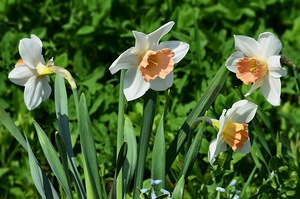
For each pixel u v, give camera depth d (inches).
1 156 193.3
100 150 181.5
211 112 174.7
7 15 227.8
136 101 195.9
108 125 193.5
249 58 127.6
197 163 167.0
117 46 216.4
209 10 242.2
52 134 187.3
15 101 191.3
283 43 233.1
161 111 191.2
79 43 221.0
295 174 151.8
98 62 221.9
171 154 136.2
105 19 220.2
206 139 182.9
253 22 242.1
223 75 132.0
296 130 199.8
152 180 134.3
